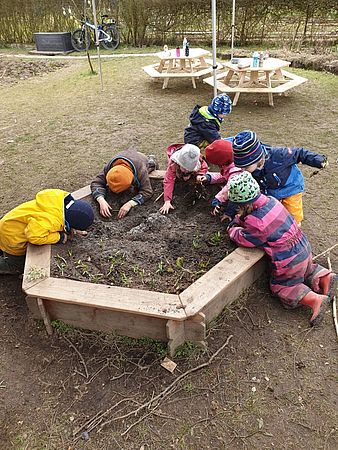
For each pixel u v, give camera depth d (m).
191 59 8.05
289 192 3.28
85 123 6.52
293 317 2.85
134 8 12.49
